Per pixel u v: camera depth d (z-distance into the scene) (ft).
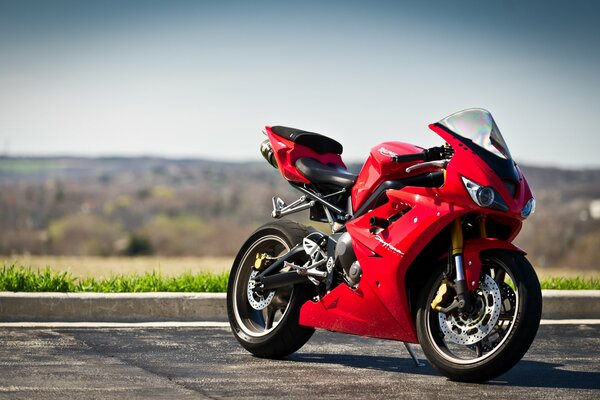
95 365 26.84
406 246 25.49
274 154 30.68
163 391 23.62
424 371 27.07
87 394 23.02
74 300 35.12
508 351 24.22
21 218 335.26
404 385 24.86
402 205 26.20
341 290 27.32
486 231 25.88
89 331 32.68
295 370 26.96
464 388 24.52
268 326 29.58
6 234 331.98
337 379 25.64
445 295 25.22
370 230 26.76
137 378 25.18
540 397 23.50
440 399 23.13
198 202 351.46
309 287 28.89
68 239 332.80
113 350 29.37
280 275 28.94
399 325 26.18
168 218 348.79
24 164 376.07
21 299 34.76
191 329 33.81
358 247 26.76
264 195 361.30
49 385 23.94
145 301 35.65
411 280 26.53
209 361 28.12
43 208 343.05
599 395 23.81
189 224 348.79
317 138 30.55
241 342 29.78
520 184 25.25
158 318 35.76
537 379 25.93
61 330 32.68
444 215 24.94
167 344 30.73
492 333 24.88
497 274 25.25
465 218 25.46
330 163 30.53
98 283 39.78
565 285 43.29
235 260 30.89
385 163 26.71
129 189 363.35
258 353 29.17
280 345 28.73
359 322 27.02
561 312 38.50
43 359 27.50
